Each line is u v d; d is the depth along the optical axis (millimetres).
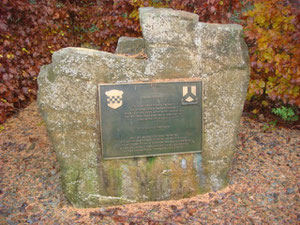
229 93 1680
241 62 1648
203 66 1627
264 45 2393
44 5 3314
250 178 1929
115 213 1664
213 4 2533
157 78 1609
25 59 2996
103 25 3672
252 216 1630
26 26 2984
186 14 1579
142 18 1559
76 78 1551
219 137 1727
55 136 1601
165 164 1711
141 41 2340
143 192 1731
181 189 1762
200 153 1729
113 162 1666
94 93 1576
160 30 1562
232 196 1771
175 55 1595
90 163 1654
